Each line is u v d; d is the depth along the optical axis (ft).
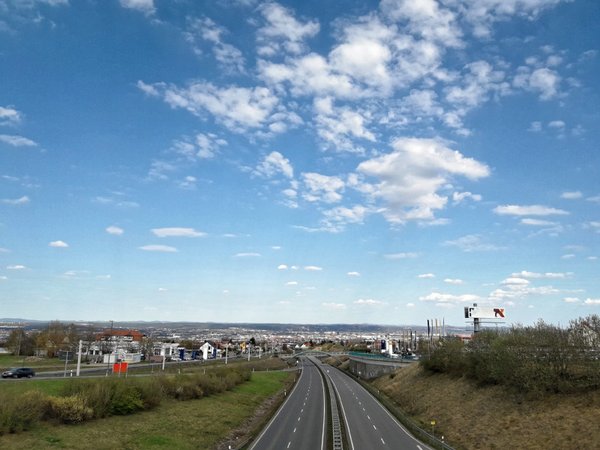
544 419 166.40
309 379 464.65
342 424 219.00
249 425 232.53
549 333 190.60
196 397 274.36
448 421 212.23
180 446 174.09
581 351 179.42
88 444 157.07
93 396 190.29
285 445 175.01
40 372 306.76
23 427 157.69
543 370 184.34
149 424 197.06
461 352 282.36
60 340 547.49
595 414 152.05
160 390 240.53
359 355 540.11
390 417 242.17
